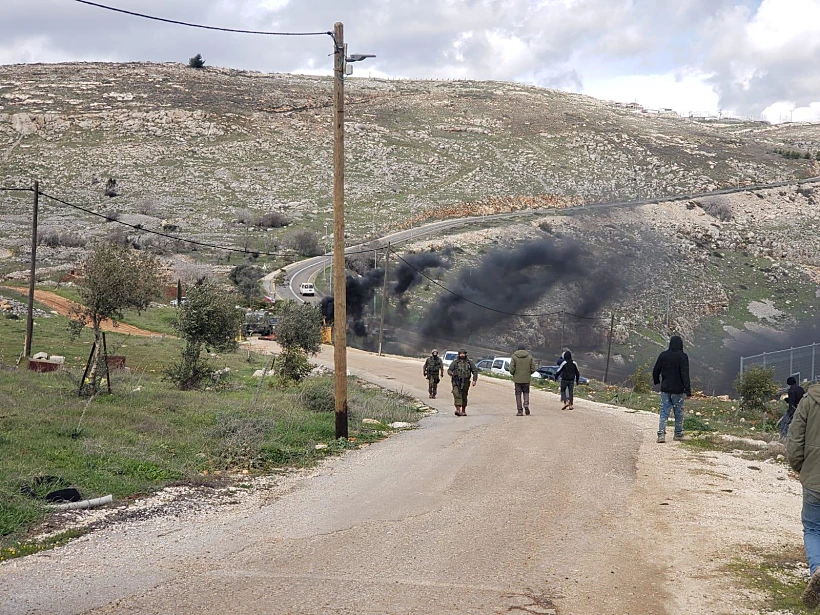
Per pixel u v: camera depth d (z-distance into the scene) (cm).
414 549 655
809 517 562
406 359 4409
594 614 506
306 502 849
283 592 538
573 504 836
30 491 785
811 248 9212
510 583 566
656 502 859
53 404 1323
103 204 9181
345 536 698
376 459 1156
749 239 9325
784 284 7981
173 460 1023
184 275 6175
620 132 14975
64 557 620
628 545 682
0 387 1511
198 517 771
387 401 2036
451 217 9588
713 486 955
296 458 1134
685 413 2062
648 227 9106
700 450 1251
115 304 2106
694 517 791
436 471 1034
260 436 1215
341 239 1370
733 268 8281
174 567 598
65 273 5538
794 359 4041
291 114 14900
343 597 527
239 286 6056
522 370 1862
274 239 8269
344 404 1345
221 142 12800
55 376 1941
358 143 13512
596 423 1659
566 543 682
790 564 632
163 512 784
